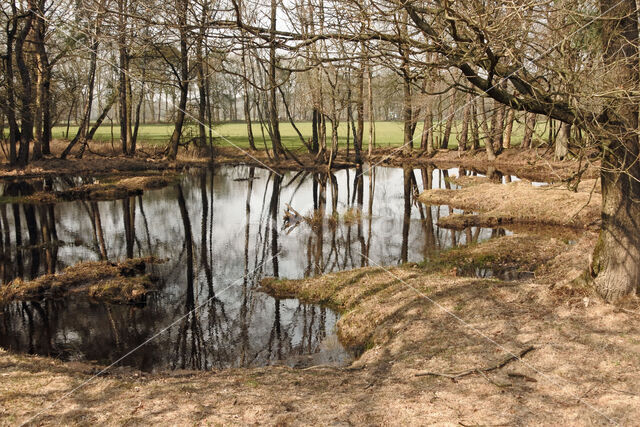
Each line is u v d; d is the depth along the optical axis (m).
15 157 35.06
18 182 31.42
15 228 20.22
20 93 33.03
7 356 8.62
